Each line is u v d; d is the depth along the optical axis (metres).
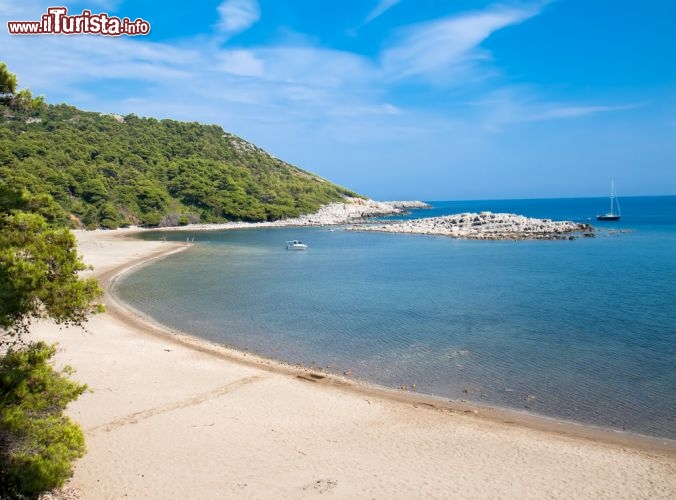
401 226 129.88
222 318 37.50
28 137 140.88
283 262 71.06
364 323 35.53
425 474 15.27
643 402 21.39
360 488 14.37
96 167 144.12
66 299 13.70
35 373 12.97
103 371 24.34
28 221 14.47
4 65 12.44
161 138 182.12
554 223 113.06
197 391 22.14
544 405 21.27
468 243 93.88
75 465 15.34
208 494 13.98
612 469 15.81
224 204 157.50
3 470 11.12
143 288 50.09
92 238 107.19
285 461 16.00
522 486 14.66
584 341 30.11
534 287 48.12
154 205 144.38
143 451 16.44
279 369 25.69
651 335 30.95
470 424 19.28
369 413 20.22
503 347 29.34
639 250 76.31
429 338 31.48
